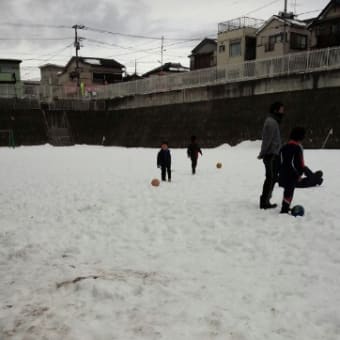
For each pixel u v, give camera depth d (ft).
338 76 79.92
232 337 7.79
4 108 131.85
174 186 31.01
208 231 16.49
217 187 29.76
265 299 9.54
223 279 10.93
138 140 124.36
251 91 97.66
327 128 77.61
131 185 32.19
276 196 24.67
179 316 8.66
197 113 110.52
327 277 10.96
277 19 124.77
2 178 39.14
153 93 125.29
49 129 137.08
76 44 173.88
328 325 8.28
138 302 9.37
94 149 110.42
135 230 17.06
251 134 93.40
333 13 110.73
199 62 169.48
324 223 16.99
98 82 199.82
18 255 13.67
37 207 23.18
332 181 30.73
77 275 11.26
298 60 88.94
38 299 9.62
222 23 144.25
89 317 8.60
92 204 23.54
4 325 8.30
